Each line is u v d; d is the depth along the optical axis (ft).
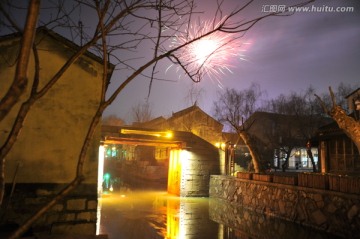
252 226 49.37
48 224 26.37
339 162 64.95
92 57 29.50
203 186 85.30
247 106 125.49
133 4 9.19
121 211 62.39
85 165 28.30
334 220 42.88
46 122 27.78
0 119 6.21
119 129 78.02
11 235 6.45
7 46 26.91
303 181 50.44
